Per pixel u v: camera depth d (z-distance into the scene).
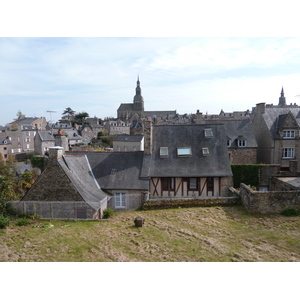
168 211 15.55
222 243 10.57
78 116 111.81
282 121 25.81
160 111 129.88
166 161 19.81
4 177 16.38
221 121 28.09
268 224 12.84
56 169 14.41
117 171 18.77
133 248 10.06
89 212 14.01
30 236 11.23
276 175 21.61
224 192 19.14
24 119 97.31
